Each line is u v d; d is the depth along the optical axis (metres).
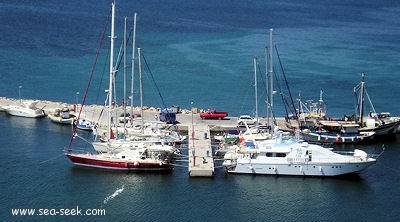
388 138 111.94
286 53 195.75
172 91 151.62
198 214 81.75
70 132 111.94
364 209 83.69
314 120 113.88
